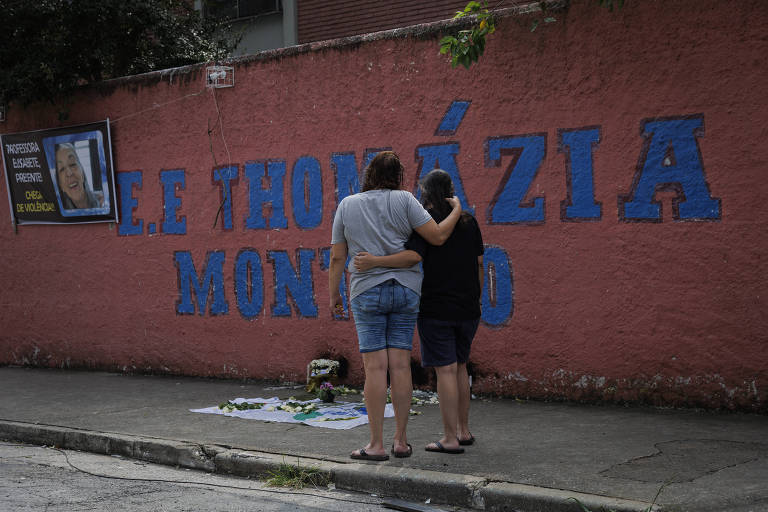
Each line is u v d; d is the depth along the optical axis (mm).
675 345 6379
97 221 10008
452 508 4414
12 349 10883
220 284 9078
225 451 5473
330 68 8227
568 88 6859
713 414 6148
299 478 4961
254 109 8781
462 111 7414
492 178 7258
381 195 5035
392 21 12992
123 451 6020
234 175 8938
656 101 6449
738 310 6121
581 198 6805
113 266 9922
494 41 7219
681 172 6348
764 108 6016
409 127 7734
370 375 5008
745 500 3943
